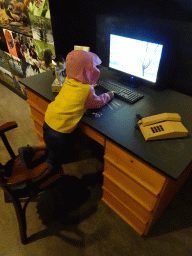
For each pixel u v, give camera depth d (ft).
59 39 6.56
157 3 4.65
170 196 4.86
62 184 6.06
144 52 4.91
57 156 4.58
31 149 4.16
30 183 3.89
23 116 9.12
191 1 4.13
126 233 4.98
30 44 7.72
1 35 9.18
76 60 3.81
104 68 6.64
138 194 4.18
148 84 5.63
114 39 5.39
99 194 5.83
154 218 4.51
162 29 4.86
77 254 4.59
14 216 5.33
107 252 4.63
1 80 11.82
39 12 6.26
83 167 6.63
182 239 4.86
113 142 3.87
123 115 4.48
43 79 6.04
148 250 4.66
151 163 3.34
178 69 5.10
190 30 4.44
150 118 4.01
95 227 5.08
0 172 3.99
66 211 5.41
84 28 6.70
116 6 5.47
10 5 8.73
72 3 6.21
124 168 4.13
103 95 4.64
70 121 4.16
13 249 4.68
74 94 3.97
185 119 4.32
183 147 3.65
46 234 4.94
